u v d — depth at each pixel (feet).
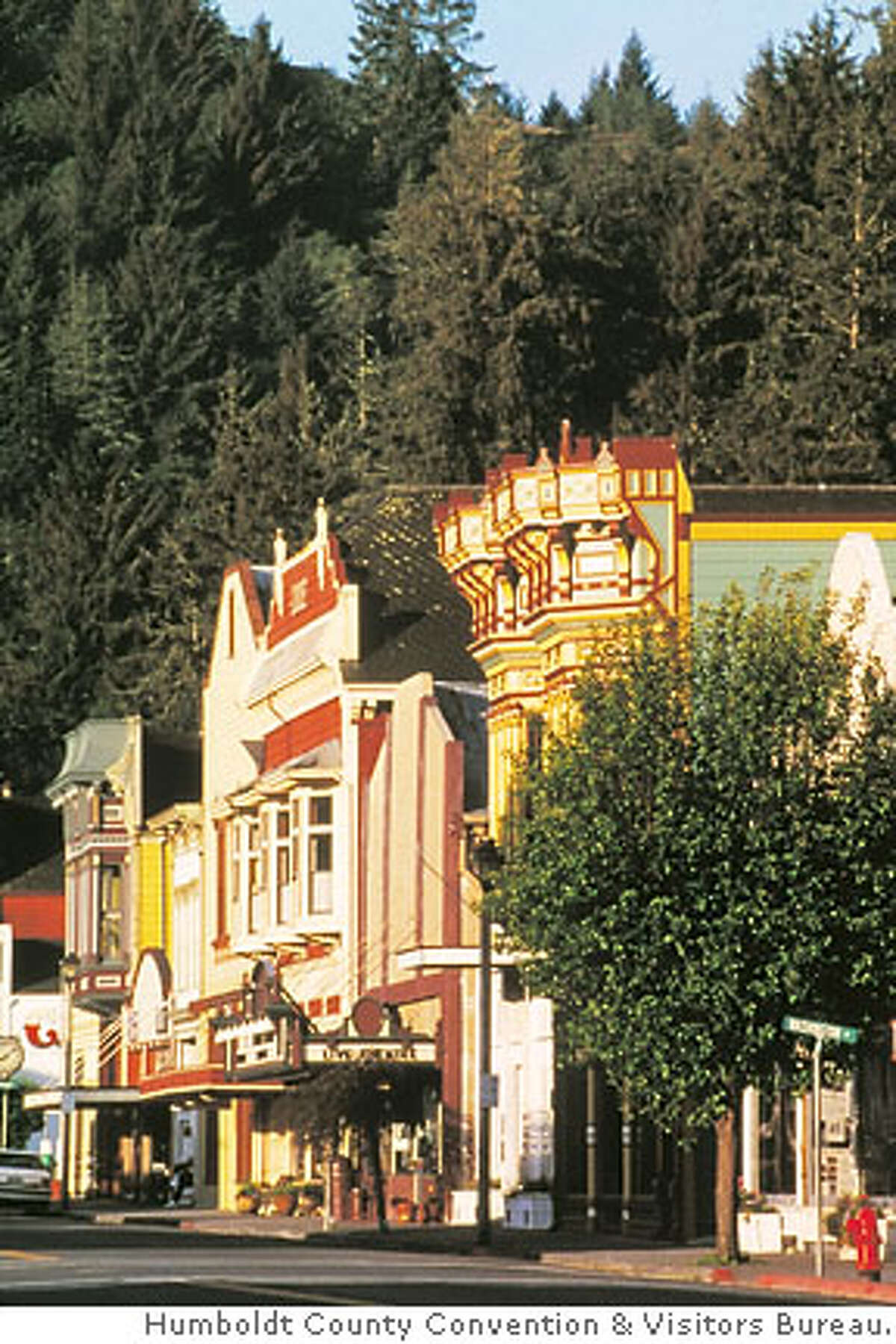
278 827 354.74
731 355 572.51
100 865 457.68
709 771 222.28
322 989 342.64
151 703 620.08
